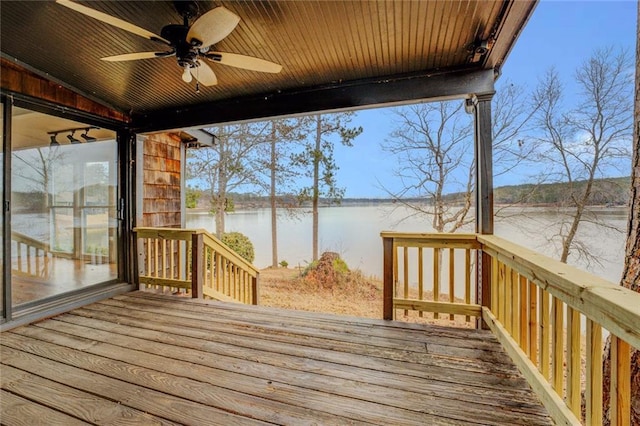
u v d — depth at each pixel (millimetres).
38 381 1979
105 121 3863
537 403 1734
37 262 3229
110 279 4047
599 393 1233
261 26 2252
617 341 1138
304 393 1841
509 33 2217
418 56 2627
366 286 7887
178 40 2076
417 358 2242
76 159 3639
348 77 3027
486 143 2764
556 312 1632
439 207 7906
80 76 3088
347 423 1591
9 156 2893
